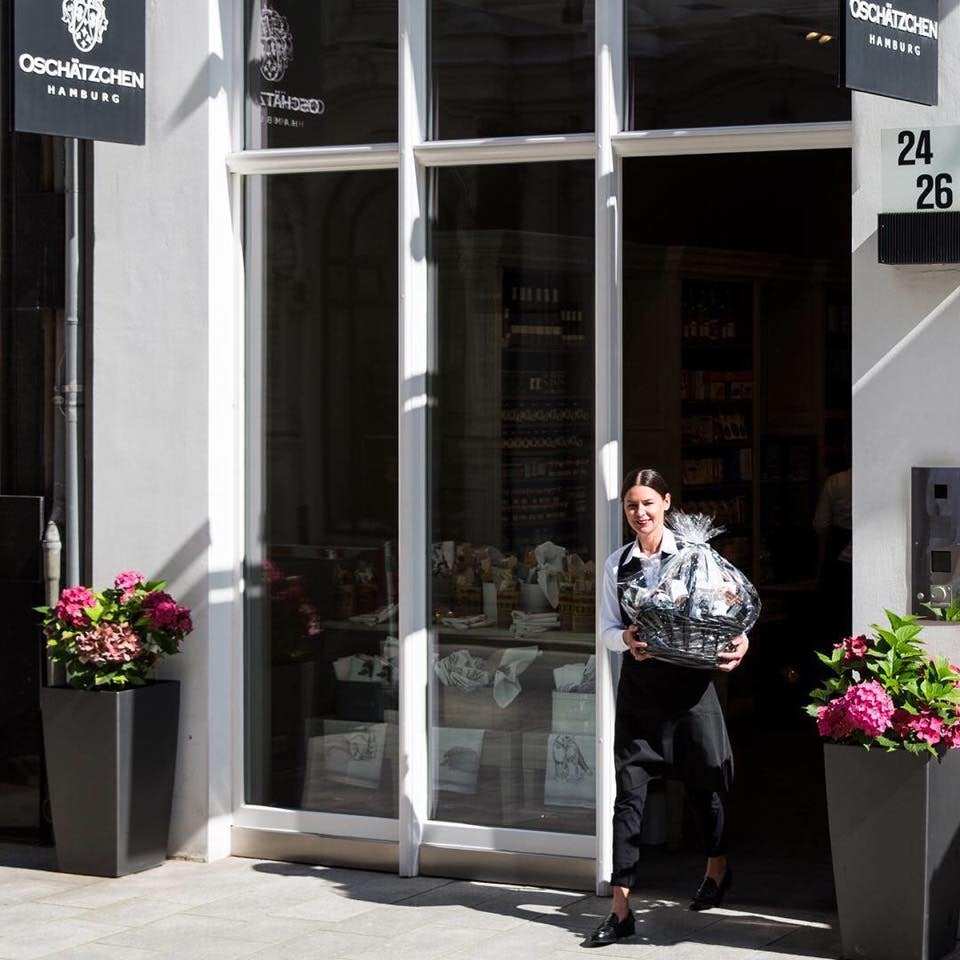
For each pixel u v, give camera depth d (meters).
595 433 7.32
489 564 7.64
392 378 7.79
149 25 7.99
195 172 7.93
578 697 7.46
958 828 6.25
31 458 8.41
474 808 7.70
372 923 6.93
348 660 7.93
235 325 8.07
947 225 6.29
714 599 6.37
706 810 6.93
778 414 12.16
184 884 7.60
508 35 7.51
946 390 6.45
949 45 6.44
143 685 7.84
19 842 8.41
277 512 8.07
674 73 7.19
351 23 7.84
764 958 6.34
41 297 8.31
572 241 7.38
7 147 8.34
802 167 11.98
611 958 6.38
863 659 6.26
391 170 7.77
